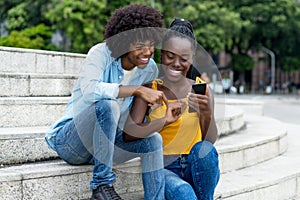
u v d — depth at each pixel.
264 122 6.61
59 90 4.54
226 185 3.49
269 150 4.68
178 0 27.86
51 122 3.82
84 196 2.85
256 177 3.79
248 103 10.05
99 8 21.89
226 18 29.16
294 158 4.73
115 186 3.00
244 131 5.37
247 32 33.41
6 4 28.42
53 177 2.72
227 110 6.13
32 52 5.20
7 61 5.00
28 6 27.11
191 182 2.82
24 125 3.67
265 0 32.81
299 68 36.94
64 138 2.67
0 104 3.54
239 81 40.66
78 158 2.77
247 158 4.23
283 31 33.59
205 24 28.95
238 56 35.47
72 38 22.39
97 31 22.20
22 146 3.00
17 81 4.23
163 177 2.65
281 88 46.09
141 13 2.58
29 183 2.63
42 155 3.09
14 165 2.89
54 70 5.43
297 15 33.31
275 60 37.91
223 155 3.89
